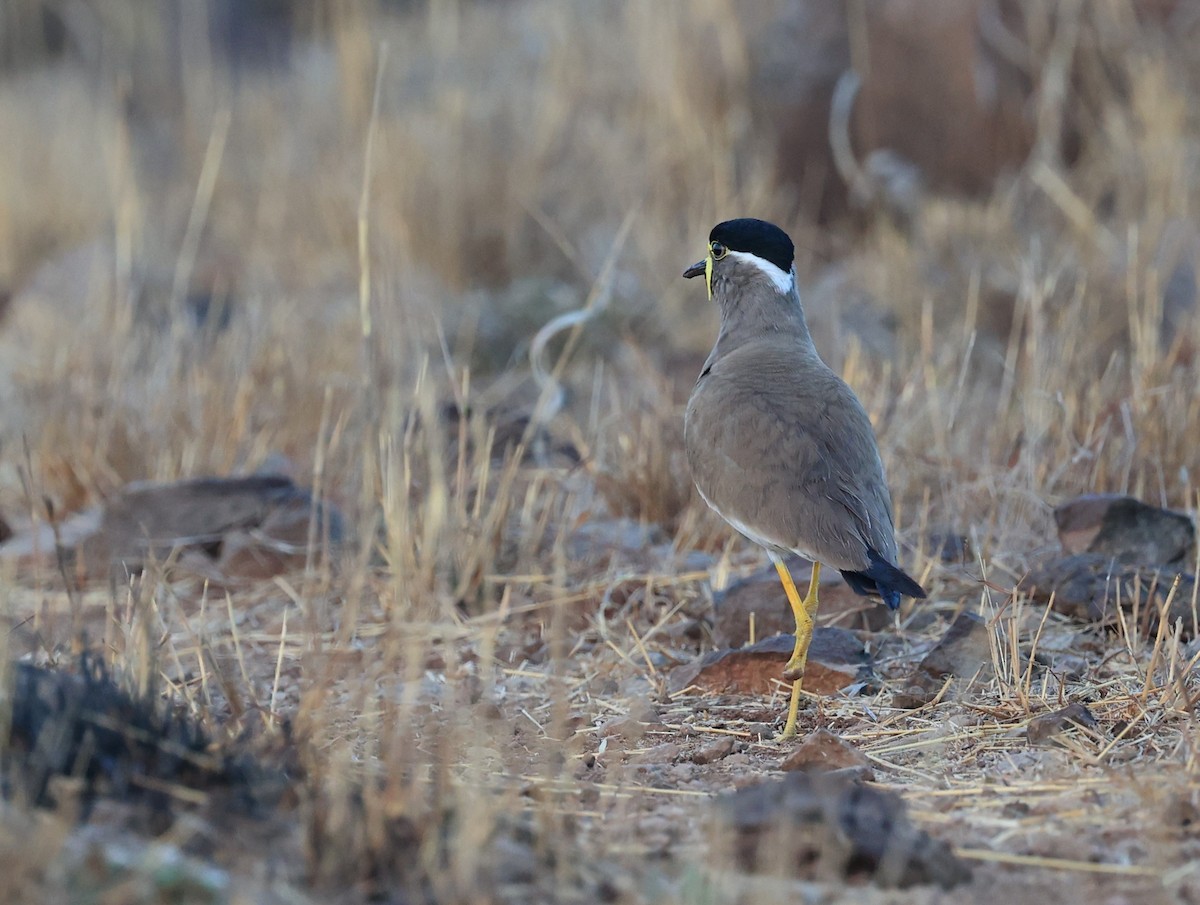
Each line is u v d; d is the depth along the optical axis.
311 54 29.58
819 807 6.81
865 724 8.99
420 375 10.66
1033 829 7.27
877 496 9.05
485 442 12.59
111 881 6.02
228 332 17.09
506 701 9.59
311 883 6.34
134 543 12.34
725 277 10.12
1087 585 10.46
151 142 28.45
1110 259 17.48
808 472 8.91
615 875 6.62
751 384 9.38
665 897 6.24
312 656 8.66
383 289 13.30
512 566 11.73
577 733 8.84
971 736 8.59
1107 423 12.50
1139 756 8.08
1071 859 6.91
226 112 17.89
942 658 9.55
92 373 15.62
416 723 8.94
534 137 21.97
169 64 32.03
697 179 21.08
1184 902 6.43
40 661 9.78
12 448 14.76
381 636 10.44
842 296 18.45
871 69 20.94
